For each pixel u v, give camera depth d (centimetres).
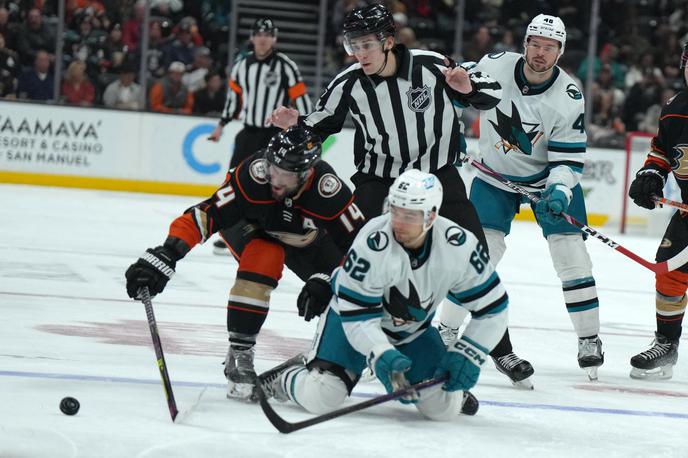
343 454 560
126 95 2455
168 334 923
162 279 659
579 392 805
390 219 598
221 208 664
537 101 857
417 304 615
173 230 663
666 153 923
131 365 773
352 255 594
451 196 759
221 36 2542
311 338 960
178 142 2348
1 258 1312
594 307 870
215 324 995
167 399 617
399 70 735
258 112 1755
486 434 630
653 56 2766
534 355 977
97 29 2428
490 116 878
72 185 2302
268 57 1752
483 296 616
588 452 604
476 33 2709
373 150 759
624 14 2747
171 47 2473
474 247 610
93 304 1048
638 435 658
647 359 885
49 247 1448
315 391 634
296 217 665
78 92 2430
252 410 650
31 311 982
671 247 900
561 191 837
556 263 884
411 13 2745
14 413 600
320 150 638
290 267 719
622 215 2336
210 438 573
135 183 2333
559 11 2731
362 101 745
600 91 2673
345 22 713
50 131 2280
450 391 631
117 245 1522
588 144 2412
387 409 681
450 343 852
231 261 1482
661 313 898
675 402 793
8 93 2391
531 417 691
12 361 755
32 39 2395
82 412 612
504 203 894
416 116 741
